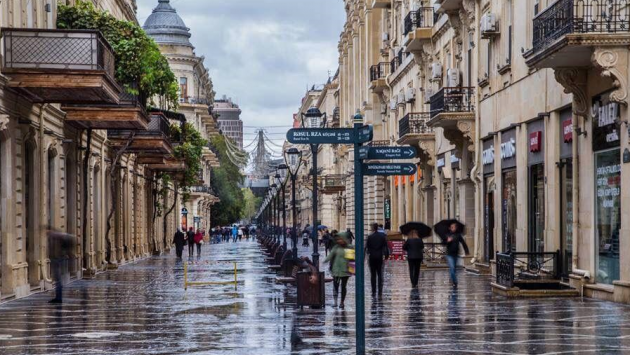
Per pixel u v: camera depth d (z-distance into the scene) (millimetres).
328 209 114938
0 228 27578
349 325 19641
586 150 25953
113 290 31516
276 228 75250
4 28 27578
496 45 35781
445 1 40969
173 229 94688
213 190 127125
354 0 82312
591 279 25578
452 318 20656
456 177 44594
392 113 64500
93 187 44500
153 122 48906
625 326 18672
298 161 40844
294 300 26219
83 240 40000
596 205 25484
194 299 27172
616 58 22797
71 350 16234
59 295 26562
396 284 32188
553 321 19688
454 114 39000
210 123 125812
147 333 18688
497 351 15383
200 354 15539
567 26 23344
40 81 27688
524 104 31719
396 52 63562
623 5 23469
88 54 28172
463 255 42031
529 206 31500
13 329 19719
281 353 15547
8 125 27656
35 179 31359
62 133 36188
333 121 102188
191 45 114125
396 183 63312
